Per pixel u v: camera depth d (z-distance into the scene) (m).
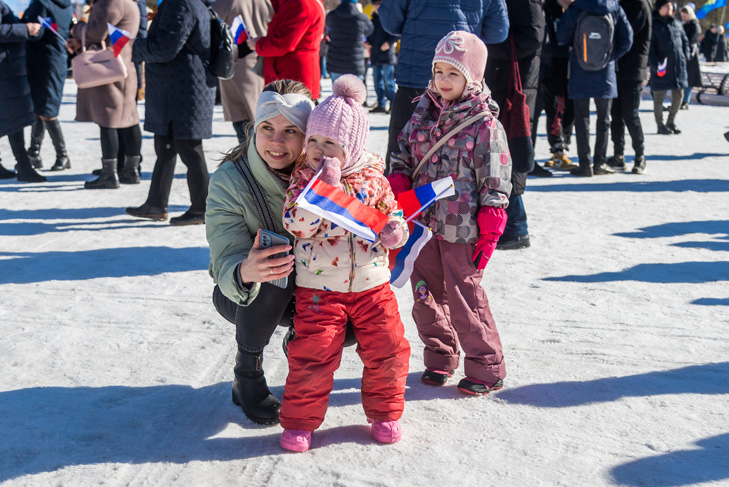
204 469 2.38
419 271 3.05
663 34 11.30
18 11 7.96
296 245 2.55
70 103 14.92
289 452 2.50
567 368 3.21
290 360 2.55
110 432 2.61
